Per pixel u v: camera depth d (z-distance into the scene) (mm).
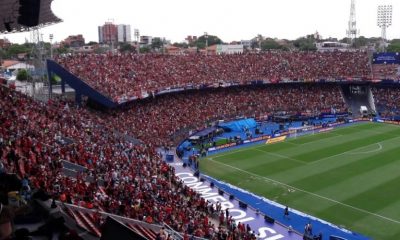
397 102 110500
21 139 35656
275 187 55031
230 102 99312
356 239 40344
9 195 11414
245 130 88500
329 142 79875
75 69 76125
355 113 109375
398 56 113938
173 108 87750
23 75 108812
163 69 92312
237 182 57281
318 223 44125
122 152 52156
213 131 84250
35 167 30188
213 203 49156
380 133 87500
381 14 137625
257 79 104562
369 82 113188
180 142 76938
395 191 52531
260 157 69688
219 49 176875
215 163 66375
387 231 41875
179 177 58438
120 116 75688
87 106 74562
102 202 30781
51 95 73750
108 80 78375
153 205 35812
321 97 111750
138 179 42812
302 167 63625
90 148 47250
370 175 59156
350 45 174500
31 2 25641
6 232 6809
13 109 46219
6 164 25938
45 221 9688
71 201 26266
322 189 53875
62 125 51906
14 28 54719
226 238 35594
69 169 36938
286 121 98938
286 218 45469
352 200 49938
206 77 97562
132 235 7402
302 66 113375
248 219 45250
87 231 11422
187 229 34750
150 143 69938
